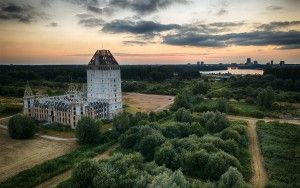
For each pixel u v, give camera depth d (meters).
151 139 109.25
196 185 76.06
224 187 74.56
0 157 111.62
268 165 95.25
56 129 150.62
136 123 142.38
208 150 98.19
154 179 73.19
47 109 165.12
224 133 119.88
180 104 190.88
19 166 102.69
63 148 121.75
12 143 128.88
